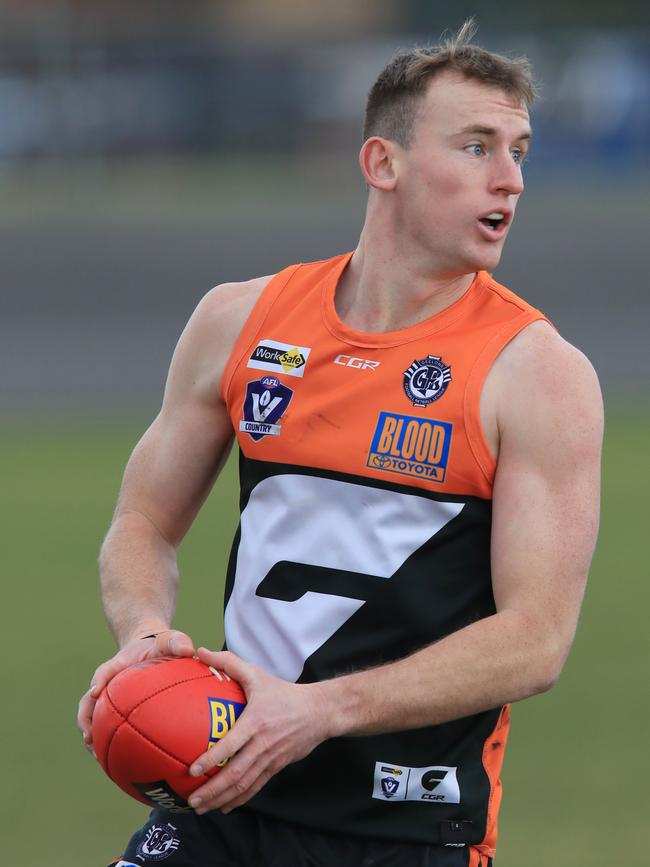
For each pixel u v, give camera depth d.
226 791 9.10
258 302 10.45
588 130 89.94
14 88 94.12
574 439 9.37
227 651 9.82
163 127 96.00
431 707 9.16
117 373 54.94
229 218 76.44
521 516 9.34
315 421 9.86
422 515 9.56
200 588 28.92
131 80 95.19
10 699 23.39
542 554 9.28
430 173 9.77
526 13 102.25
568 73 89.69
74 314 61.97
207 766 8.98
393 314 10.03
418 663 9.20
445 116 9.73
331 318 10.09
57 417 49.53
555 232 70.19
